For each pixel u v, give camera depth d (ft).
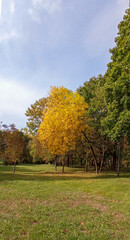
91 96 81.30
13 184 37.11
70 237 14.52
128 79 38.73
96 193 32.19
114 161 90.53
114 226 17.47
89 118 60.18
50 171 82.43
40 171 83.71
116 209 23.06
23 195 27.58
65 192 31.55
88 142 67.92
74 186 38.27
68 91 67.26
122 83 39.04
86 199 27.68
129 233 16.14
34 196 27.27
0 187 33.22
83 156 95.71
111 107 42.55
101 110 58.39
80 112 57.88
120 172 74.18
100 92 61.26
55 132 58.49
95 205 24.71
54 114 60.29
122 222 18.63
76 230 16.17
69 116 55.93
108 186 37.81
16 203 23.26
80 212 21.12
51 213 20.24
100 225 17.60
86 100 80.74
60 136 57.41
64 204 24.06
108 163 126.62
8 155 68.74
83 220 18.72
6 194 27.71
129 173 68.69
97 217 19.79
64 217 19.17
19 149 68.95
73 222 17.89
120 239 14.92
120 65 42.19
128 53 41.04
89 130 62.59
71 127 56.08
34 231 15.33
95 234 15.44
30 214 19.51
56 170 87.71
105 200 27.43
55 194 29.37
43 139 62.90
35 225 16.65
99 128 58.65
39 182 41.81
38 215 19.22
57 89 65.77
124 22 46.96
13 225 16.29
